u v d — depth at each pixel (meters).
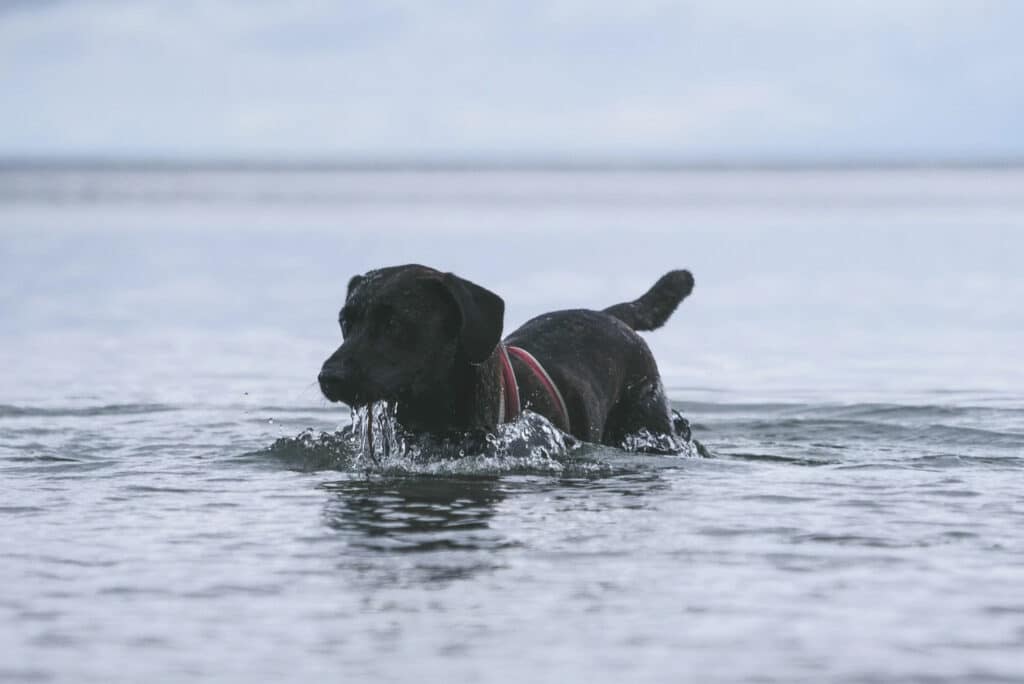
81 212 91.12
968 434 13.49
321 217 86.44
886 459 11.95
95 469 11.09
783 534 8.52
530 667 6.00
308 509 9.34
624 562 7.79
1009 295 31.95
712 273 39.56
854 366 20.02
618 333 12.69
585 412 11.95
